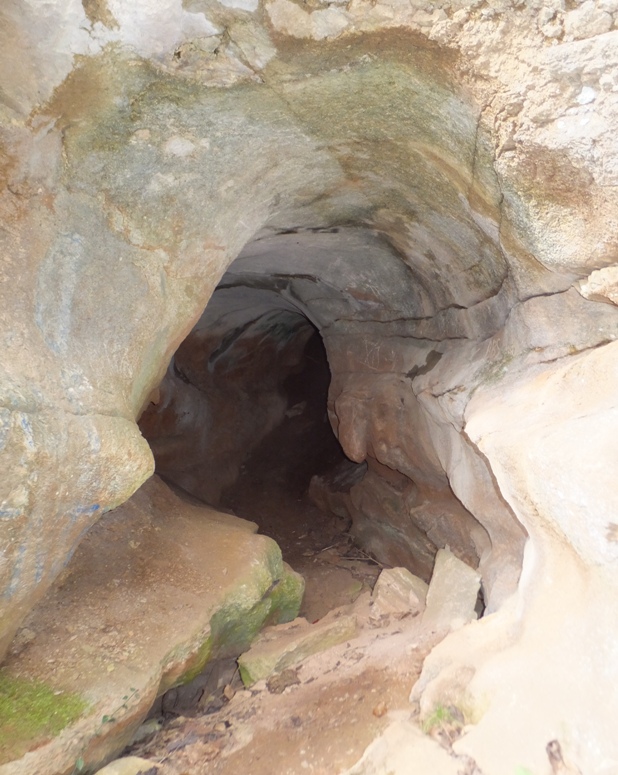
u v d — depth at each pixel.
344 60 2.04
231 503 6.53
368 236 3.75
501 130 1.91
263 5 1.86
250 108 2.29
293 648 3.14
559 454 1.69
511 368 2.81
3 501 1.87
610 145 1.70
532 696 1.67
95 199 2.35
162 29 1.91
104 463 2.21
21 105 1.94
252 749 2.34
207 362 6.75
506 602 2.61
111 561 3.41
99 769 2.35
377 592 3.85
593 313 2.30
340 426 5.14
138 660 2.70
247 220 2.98
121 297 2.49
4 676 2.46
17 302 2.04
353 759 2.03
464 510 4.07
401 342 4.70
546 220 2.03
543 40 1.69
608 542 1.46
